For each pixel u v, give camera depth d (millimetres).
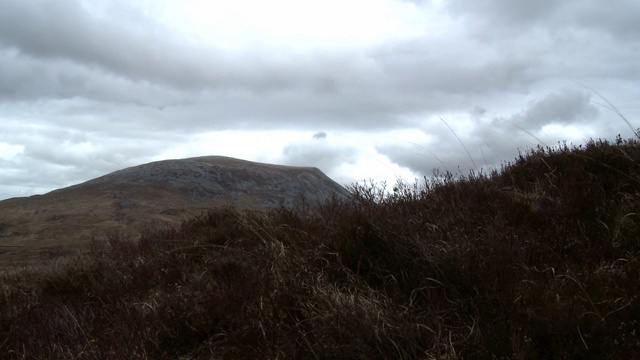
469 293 3578
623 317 2979
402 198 5074
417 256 4039
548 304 3121
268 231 5523
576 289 3301
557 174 5531
